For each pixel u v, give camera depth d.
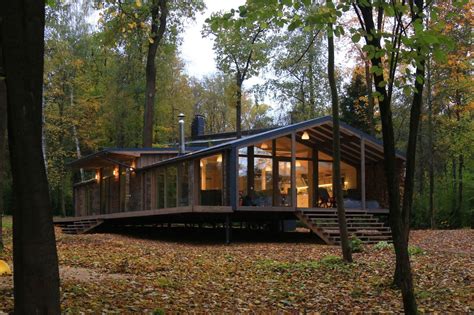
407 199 6.81
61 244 15.09
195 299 7.06
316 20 6.05
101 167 27.75
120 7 12.39
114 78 35.50
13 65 3.80
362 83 33.19
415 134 6.78
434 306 6.98
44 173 3.90
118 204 25.36
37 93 3.88
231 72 32.75
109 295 6.78
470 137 26.09
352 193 21.86
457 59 23.59
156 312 5.96
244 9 6.53
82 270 9.38
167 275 9.12
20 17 3.81
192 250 13.91
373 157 21.97
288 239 18.88
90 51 33.78
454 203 28.59
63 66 33.31
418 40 5.30
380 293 7.80
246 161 19.44
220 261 11.38
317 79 33.50
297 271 9.98
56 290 3.87
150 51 26.19
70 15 31.92
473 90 25.34
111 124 36.44
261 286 8.41
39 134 3.89
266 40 30.86
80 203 31.75
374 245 15.00
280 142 20.31
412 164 6.81
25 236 3.79
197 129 32.78
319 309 6.85
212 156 18.53
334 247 14.94
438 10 5.44
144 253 12.62
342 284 8.67
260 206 17.70
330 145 21.22
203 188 18.70
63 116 34.34
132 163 23.72
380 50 5.52
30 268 3.78
